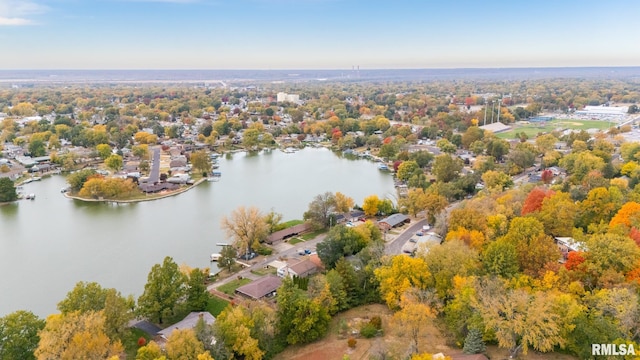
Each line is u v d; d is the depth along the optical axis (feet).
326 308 358.64
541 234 415.23
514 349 302.25
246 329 309.83
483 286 342.44
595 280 363.56
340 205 615.98
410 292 354.13
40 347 278.87
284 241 554.87
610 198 515.09
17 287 462.19
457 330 323.37
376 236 517.55
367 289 400.88
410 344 312.09
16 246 565.94
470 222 486.79
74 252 547.49
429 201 593.01
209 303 403.95
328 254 457.27
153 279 372.38
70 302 328.08
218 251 550.77
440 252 393.50
